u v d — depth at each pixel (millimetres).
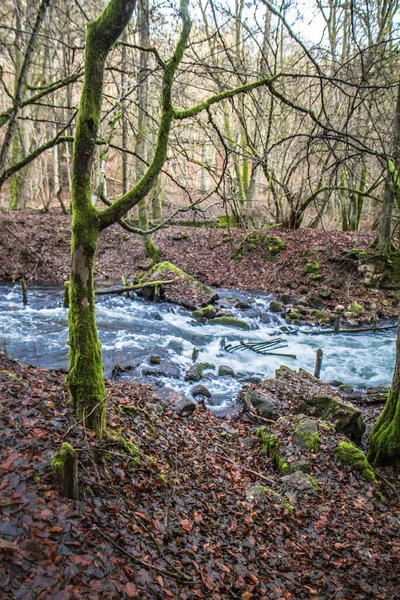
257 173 23109
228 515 5277
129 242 22875
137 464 5281
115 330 13680
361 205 24188
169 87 5094
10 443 4422
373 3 9836
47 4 4754
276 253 21266
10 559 3055
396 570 4852
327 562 4879
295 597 4234
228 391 10234
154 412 7711
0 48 5715
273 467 7145
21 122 19281
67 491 3959
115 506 4266
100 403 5223
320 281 19328
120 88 6289
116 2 4199
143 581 3508
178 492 5246
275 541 5055
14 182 24016
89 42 4391
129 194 4941
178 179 10688
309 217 26828
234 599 3945
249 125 19359
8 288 17078
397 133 8078
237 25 8312
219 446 7387
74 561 3285
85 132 4551
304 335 15016
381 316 17047
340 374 11992
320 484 6375
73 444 4773
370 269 18656
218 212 25641
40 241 20578
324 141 6570
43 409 5359
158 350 12195
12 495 3631
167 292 17109
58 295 16516
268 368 11906
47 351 11094
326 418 8281
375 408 9938
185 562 4090
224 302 17266
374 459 7355
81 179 4750
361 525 5609
